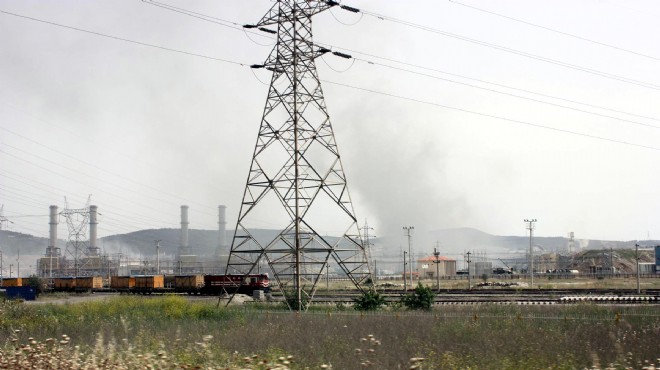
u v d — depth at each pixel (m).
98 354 25.38
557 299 74.12
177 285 116.88
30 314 57.41
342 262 65.75
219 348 33.09
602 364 27.97
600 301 70.50
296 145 64.56
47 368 24.53
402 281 183.88
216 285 107.94
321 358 29.98
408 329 40.59
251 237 65.31
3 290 139.38
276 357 30.00
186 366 23.66
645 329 38.25
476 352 30.91
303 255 65.06
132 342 36.34
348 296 86.94
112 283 132.25
